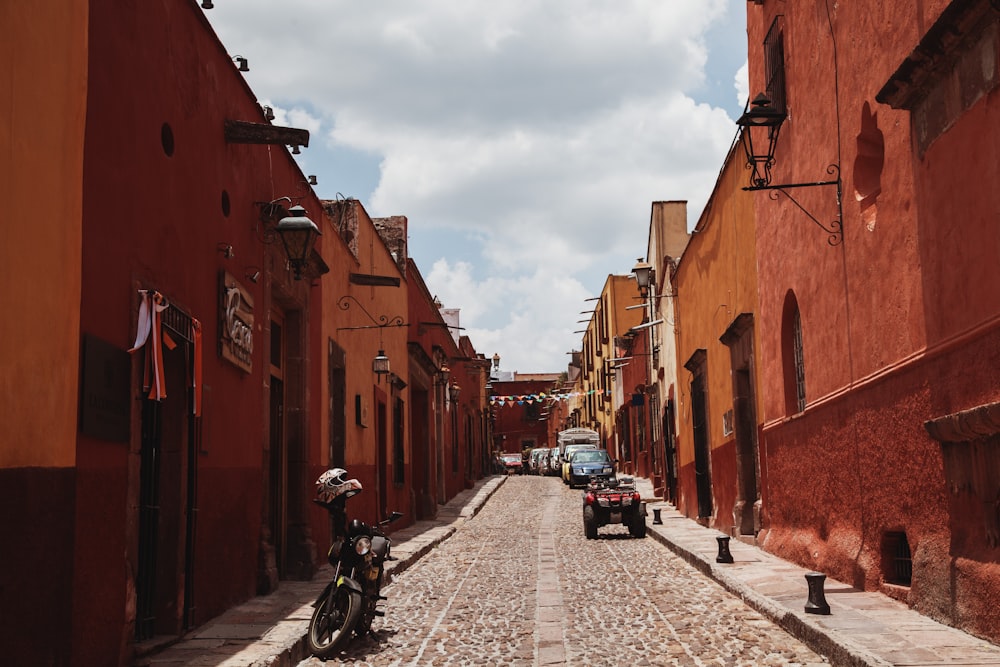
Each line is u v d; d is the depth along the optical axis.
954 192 7.76
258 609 10.09
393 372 23.67
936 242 8.18
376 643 8.76
